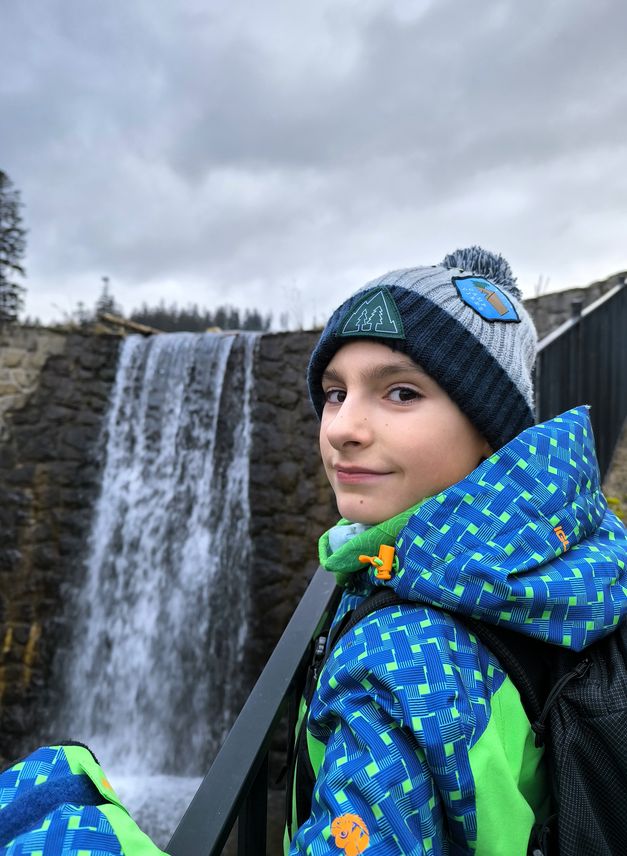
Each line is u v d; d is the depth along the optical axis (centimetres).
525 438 67
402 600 63
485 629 60
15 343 714
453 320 71
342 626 73
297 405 666
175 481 703
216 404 696
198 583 671
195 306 2806
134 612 688
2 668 676
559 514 64
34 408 714
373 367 72
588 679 59
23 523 694
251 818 75
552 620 58
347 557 71
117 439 730
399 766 51
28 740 668
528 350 81
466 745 52
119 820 52
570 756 55
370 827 49
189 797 582
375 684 56
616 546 69
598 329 376
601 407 379
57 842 48
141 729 659
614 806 55
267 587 644
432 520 64
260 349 691
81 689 680
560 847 55
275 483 659
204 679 653
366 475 72
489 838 52
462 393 71
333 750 55
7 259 2566
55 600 694
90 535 710
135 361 744
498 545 61
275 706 79
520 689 59
